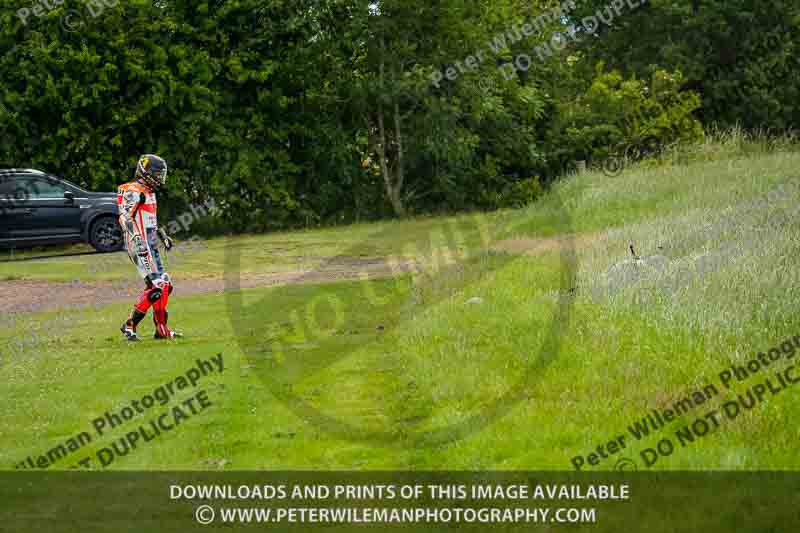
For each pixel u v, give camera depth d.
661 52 81.56
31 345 23.11
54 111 54.31
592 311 20.27
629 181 45.09
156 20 57.50
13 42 53.12
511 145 69.00
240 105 61.75
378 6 61.66
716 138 62.59
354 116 65.50
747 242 25.97
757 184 39.47
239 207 60.72
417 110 65.81
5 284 36.28
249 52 60.47
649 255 27.38
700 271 22.67
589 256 27.19
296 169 62.03
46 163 54.66
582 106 72.69
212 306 28.92
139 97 56.50
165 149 57.47
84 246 53.47
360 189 65.44
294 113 63.19
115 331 25.08
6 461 14.16
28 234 46.97
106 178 56.53
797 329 17.81
